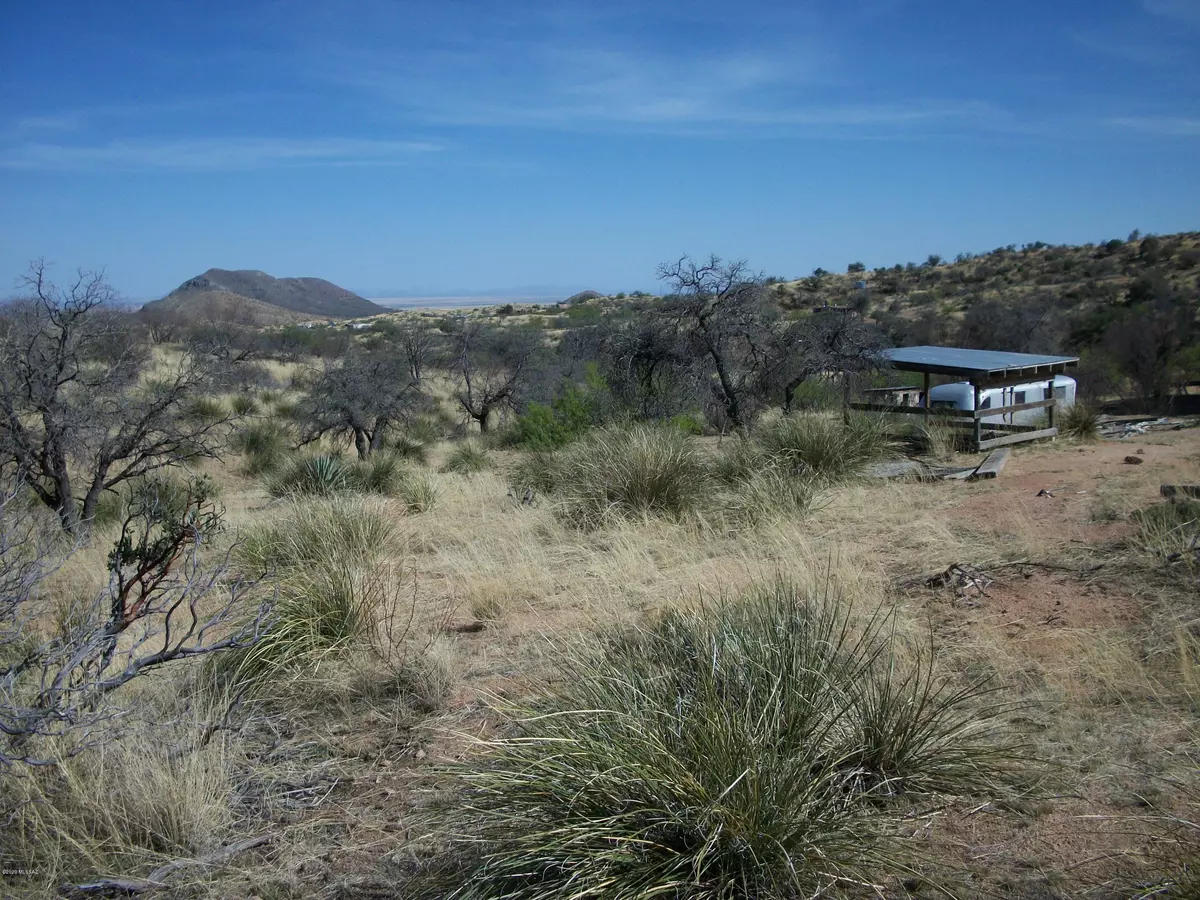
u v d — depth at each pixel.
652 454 9.13
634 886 2.74
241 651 5.11
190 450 12.60
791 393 15.70
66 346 10.56
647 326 16.02
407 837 3.40
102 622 4.61
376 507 9.23
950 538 7.02
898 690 3.87
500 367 27.23
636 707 3.39
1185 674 3.86
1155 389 27.92
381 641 5.57
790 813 2.87
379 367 21.45
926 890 2.77
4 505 4.40
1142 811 3.05
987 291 62.66
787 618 4.12
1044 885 2.73
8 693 3.59
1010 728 3.71
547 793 3.09
